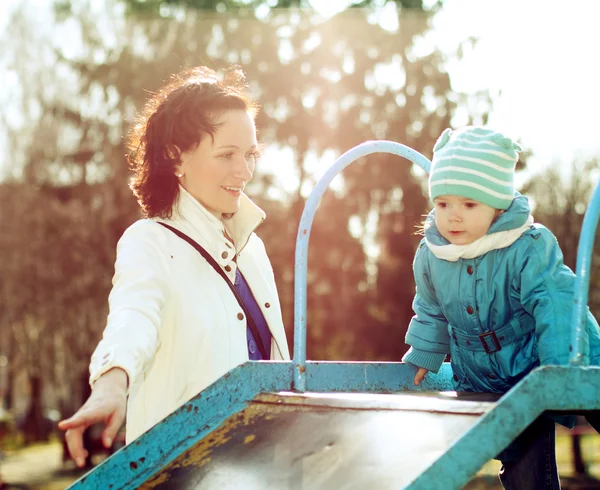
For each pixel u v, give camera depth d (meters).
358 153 2.24
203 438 1.81
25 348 26.06
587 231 1.63
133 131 2.78
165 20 24.30
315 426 1.70
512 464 2.30
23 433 27.58
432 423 1.55
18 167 25.06
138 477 1.77
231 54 24.09
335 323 22.62
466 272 2.21
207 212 2.54
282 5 24.30
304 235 2.12
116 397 1.85
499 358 2.21
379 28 23.66
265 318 2.62
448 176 2.12
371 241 23.09
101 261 23.91
